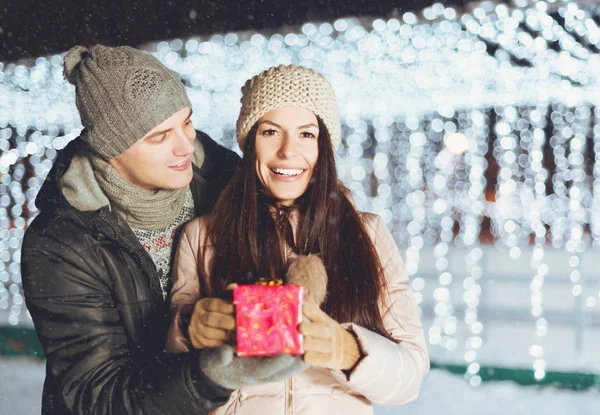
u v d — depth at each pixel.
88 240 1.94
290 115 1.92
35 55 8.73
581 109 9.61
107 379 1.82
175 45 8.22
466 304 7.04
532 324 6.40
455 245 10.59
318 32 7.96
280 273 1.95
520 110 10.64
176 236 2.20
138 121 1.92
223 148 2.44
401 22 8.19
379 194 10.41
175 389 1.67
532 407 4.60
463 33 8.18
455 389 4.97
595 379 5.01
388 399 1.75
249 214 1.96
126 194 2.02
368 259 1.94
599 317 6.55
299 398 1.84
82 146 2.07
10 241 9.33
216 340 1.57
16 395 4.75
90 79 1.96
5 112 9.78
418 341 1.94
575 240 7.12
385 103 10.00
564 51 8.32
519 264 9.02
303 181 1.96
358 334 1.68
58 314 1.89
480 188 9.66
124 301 1.97
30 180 9.45
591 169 11.36
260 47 8.22
